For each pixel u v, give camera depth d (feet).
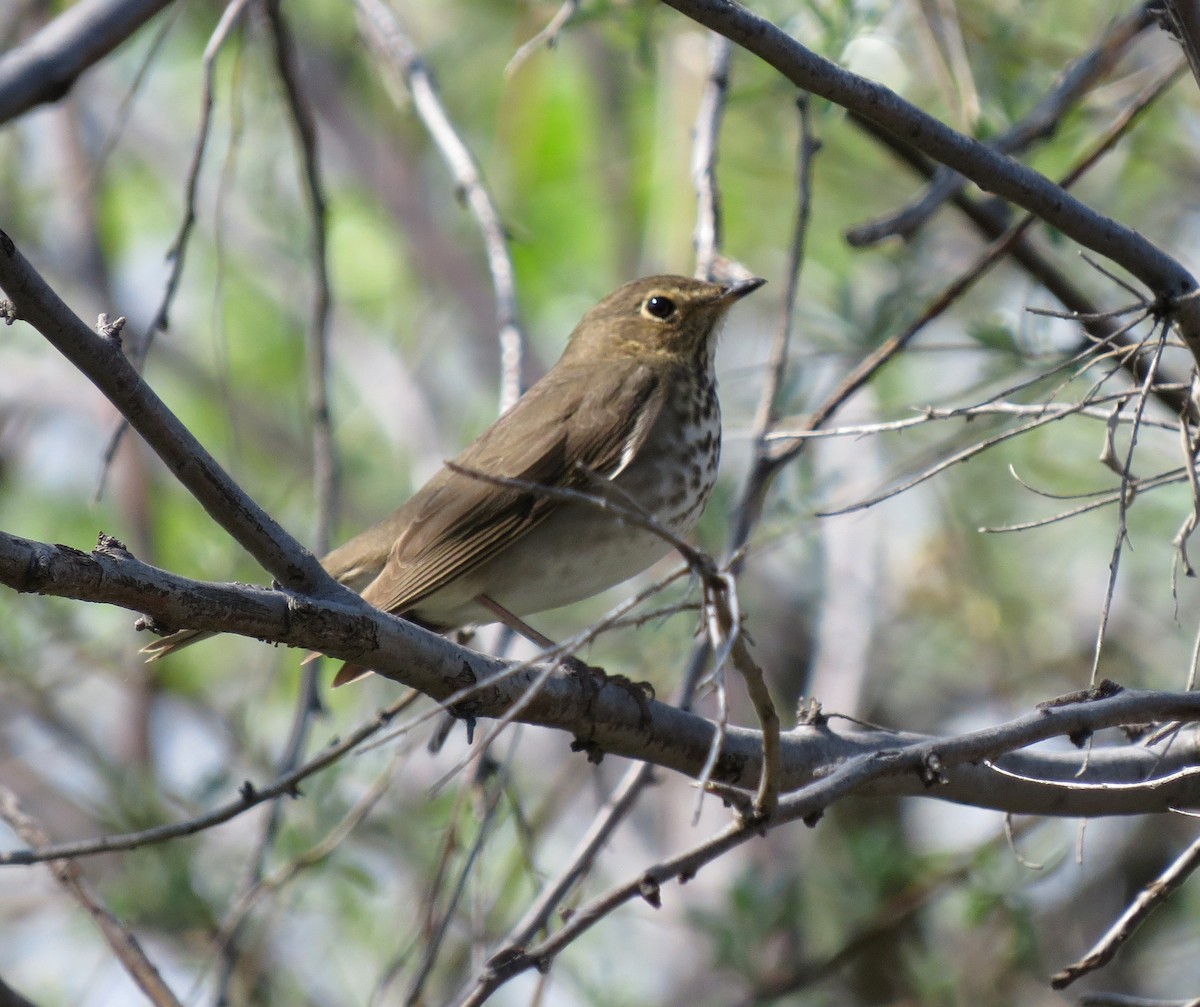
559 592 30.17
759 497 29.19
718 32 20.36
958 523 42.09
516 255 50.98
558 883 26.00
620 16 31.50
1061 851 35.32
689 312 31.50
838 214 45.11
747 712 41.45
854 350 33.76
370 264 52.49
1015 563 42.98
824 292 40.42
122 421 25.22
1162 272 21.94
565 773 40.37
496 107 52.85
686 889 40.14
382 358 50.49
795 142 44.47
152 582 18.06
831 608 38.78
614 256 50.62
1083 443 41.63
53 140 47.83
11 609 41.70
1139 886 39.11
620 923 39.75
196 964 35.47
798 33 31.53
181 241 28.50
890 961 38.42
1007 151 29.78
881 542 40.19
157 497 48.34
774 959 38.11
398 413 46.98
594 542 29.78
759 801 18.80
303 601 19.29
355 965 37.47
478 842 26.53
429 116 33.63
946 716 43.19
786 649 43.06
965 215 36.01
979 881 35.24
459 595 29.76
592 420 30.09
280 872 29.22
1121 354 24.95
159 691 44.47
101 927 24.80
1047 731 20.31
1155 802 23.03
